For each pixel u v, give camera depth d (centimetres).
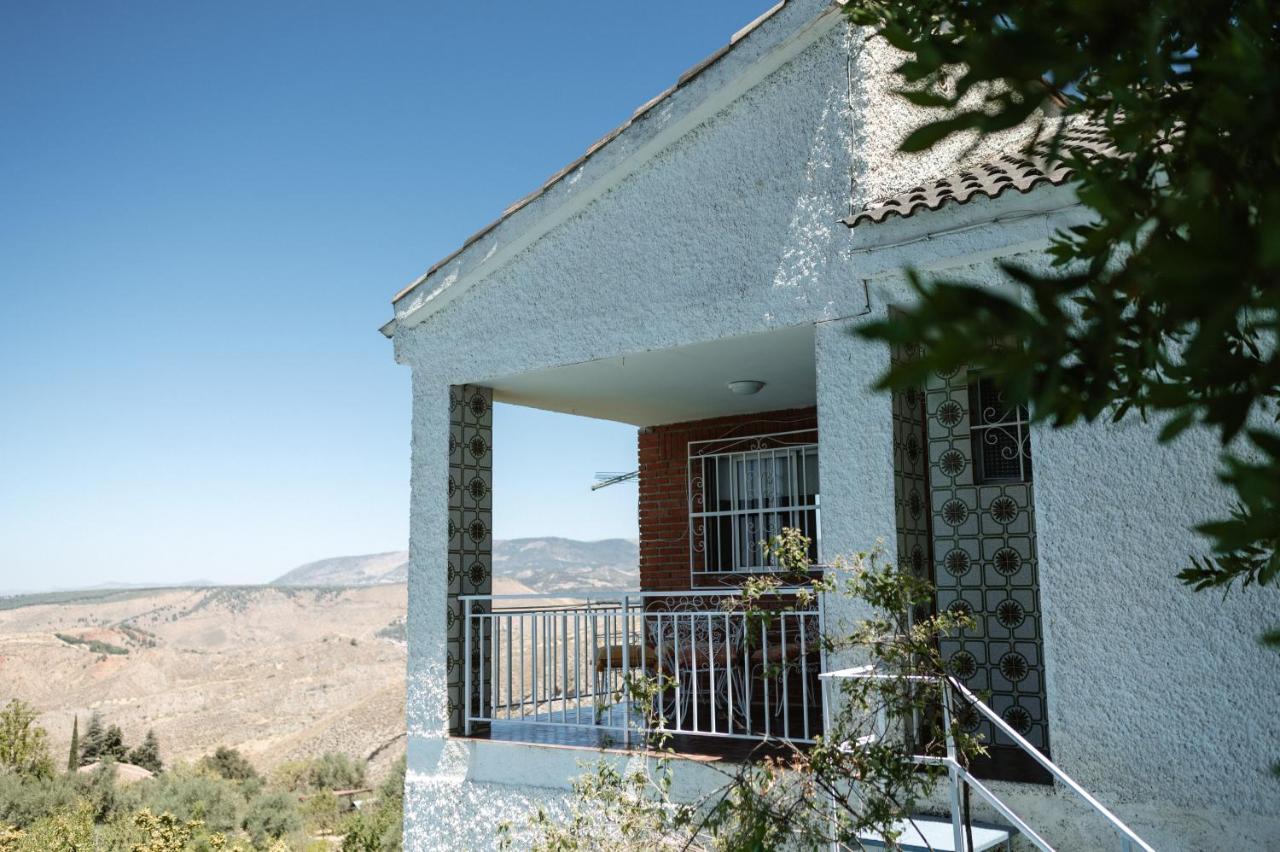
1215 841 548
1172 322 84
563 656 846
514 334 888
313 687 15962
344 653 17975
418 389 938
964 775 537
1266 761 538
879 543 608
